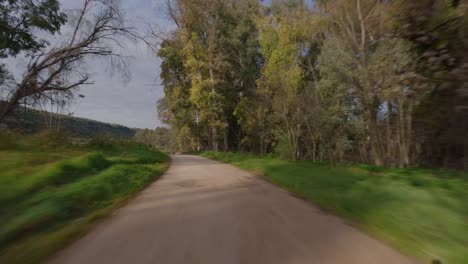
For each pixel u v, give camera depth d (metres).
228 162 21.06
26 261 4.01
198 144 48.03
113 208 6.80
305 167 14.36
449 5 10.60
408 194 7.18
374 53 16.28
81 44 21.62
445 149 16.81
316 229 5.28
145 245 4.49
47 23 20.52
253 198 7.93
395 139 18.73
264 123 29.73
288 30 23.91
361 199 7.29
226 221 5.73
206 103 33.94
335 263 3.90
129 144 29.03
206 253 4.20
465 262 3.93
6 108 20.83
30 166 10.54
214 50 34.59
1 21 19.45
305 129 24.70
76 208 6.84
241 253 4.21
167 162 21.02
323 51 21.03
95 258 4.04
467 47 10.80
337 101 21.92
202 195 8.34
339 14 17.56
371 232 5.11
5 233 4.97
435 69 11.98
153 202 7.41
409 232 4.98
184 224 5.53
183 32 32.53
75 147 21.19
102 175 10.46
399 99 16.16
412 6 11.34
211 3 33.50
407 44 13.21
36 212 5.88
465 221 5.40
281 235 4.95
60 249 4.38
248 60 36.88
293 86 23.44
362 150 23.58
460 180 9.85
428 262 3.95
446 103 13.39
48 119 24.34
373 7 15.10
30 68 21.28
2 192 6.85
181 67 39.41
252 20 36.09
